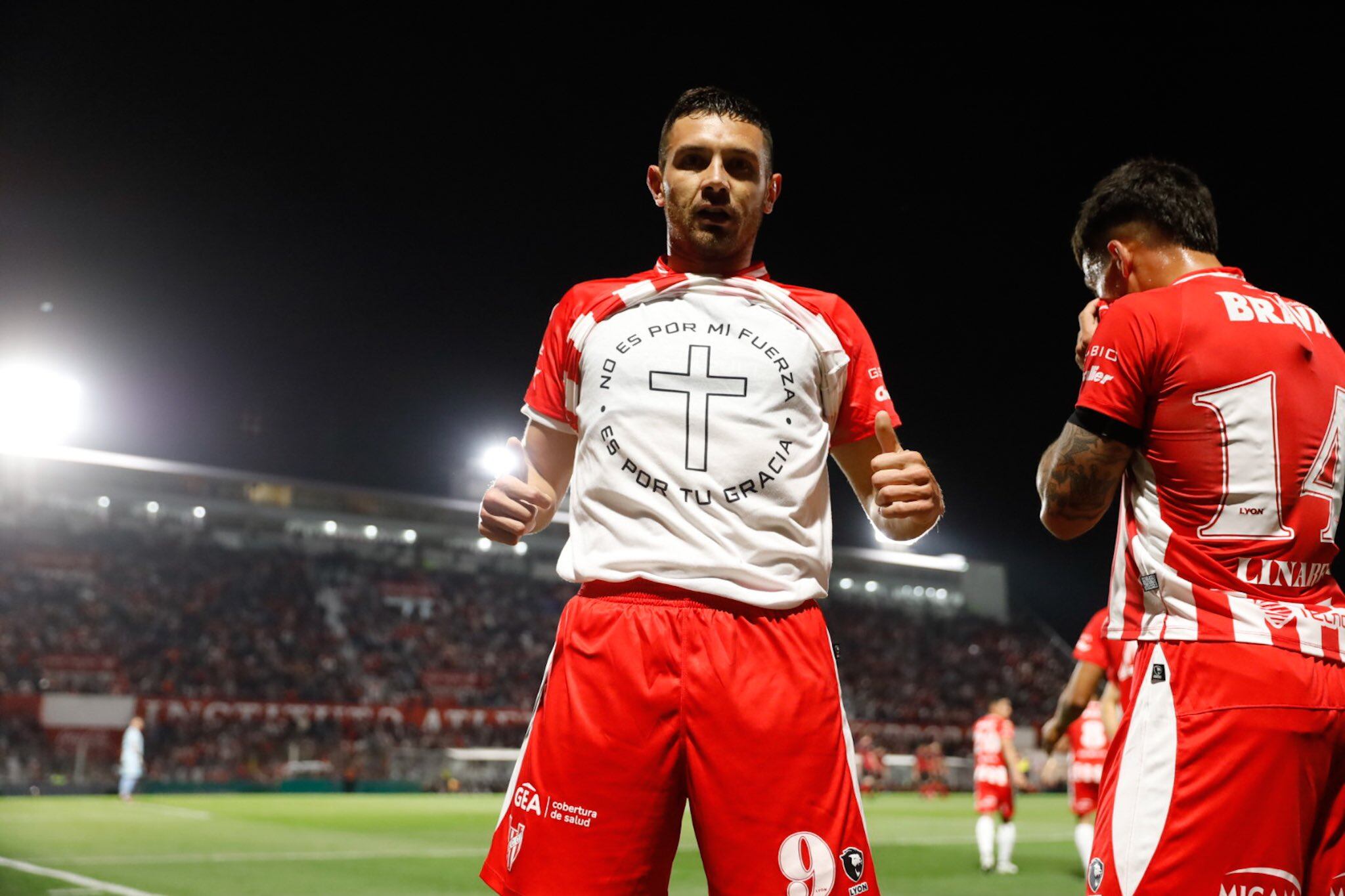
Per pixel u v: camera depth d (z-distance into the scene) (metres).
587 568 2.65
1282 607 2.67
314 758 27.70
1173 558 2.75
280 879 8.92
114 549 35.81
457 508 40.25
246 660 33.16
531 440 3.00
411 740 31.66
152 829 13.61
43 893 7.59
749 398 2.65
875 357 2.93
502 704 35.34
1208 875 2.55
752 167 2.86
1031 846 14.09
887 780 34.34
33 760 24.94
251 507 39.03
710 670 2.52
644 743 2.53
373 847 11.87
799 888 2.45
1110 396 2.84
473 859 10.81
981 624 48.78
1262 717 2.58
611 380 2.72
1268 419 2.73
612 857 2.52
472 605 40.28
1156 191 3.07
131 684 30.20
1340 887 2.66
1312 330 2.89
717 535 2.57
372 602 38.50
